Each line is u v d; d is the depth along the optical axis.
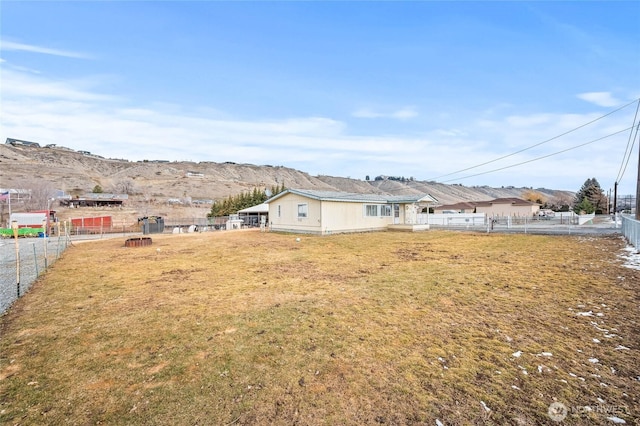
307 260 10.05
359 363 3.34
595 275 7.12
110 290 6.52
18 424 2.41
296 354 3.56
